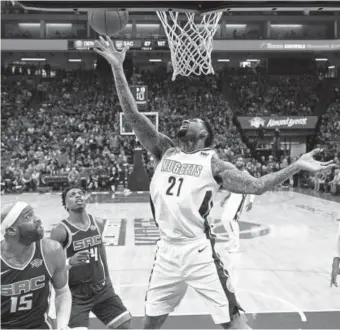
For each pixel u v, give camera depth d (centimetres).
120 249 906
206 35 641
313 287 659
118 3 310
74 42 2362
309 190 2064
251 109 2747
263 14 2809
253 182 269
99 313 396
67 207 395
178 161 294
